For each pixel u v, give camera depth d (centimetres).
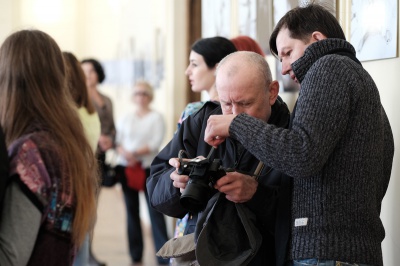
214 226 259
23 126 236
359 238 240
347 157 239
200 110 301
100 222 1055
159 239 735
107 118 718
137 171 739
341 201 240
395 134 328
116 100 1431
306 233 243
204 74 397
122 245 866
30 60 241
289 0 424
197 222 260
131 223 747
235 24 556
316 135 229
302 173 230
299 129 232
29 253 221
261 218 267
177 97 839
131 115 838
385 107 338
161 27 1007
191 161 259
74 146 240
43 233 227
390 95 332
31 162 226
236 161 280
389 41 327
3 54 244
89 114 447
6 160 219
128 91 1302
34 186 223
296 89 418
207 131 249
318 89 235
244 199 257
